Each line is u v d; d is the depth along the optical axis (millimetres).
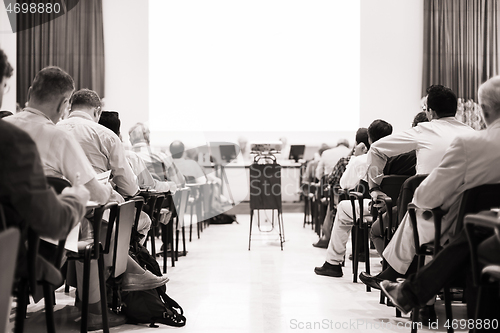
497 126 2049
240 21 9703
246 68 9711
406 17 9656
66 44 9461
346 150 6328
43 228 1467
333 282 3840
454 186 2084
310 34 9680
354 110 9719
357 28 9656
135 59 9758
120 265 2457
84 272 2107
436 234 2180
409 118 9695
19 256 1552
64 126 2773
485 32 9219
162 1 9719
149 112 9688
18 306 1602
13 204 1383
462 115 9234
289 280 3908
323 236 5500
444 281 1959
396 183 3080
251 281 3869
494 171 2031
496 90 2018
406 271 2688
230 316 2879
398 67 9695
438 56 9344
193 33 9727
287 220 8227
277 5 9672
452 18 9266
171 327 2654
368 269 3512
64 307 3104
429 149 2793
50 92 2133
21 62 9328
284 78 9719
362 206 3523
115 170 2807
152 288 2693
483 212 1723
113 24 9719
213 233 6770
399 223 2682
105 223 2562
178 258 4898
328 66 9695
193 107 9648
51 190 1479
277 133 9734
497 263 1631
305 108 9742
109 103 9750
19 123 2109
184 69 9734
